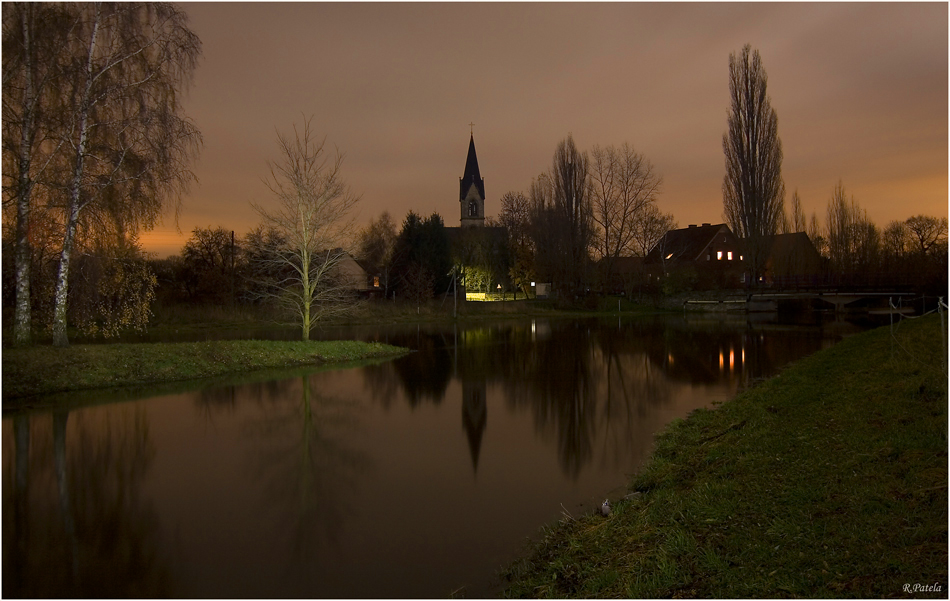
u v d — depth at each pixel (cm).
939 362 1044
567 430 1054
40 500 704
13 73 1415
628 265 6994
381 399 1351
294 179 2141
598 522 621
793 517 503
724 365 1889
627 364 1953
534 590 487
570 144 5419
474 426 1087
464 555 561
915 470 544
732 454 742
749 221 5100
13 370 1347
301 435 1020
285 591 495
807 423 817
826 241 6900
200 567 537
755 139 5028
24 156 1433
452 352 2336
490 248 6281
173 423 1102
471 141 10356
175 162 1639
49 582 509
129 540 593
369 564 544
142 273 1661
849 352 1617
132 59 1597
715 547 487
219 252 4494
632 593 445
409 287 4609
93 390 1412
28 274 1500
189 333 2914
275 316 3425
